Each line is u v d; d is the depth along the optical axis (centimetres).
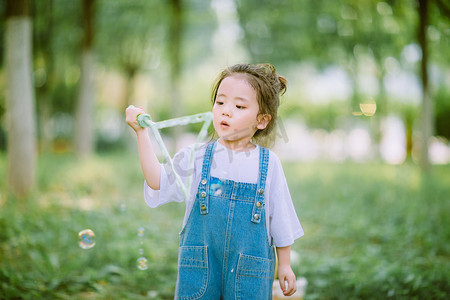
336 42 1460
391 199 744
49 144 1750
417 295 312
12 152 677
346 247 474
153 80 2200
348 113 1784
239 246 168
